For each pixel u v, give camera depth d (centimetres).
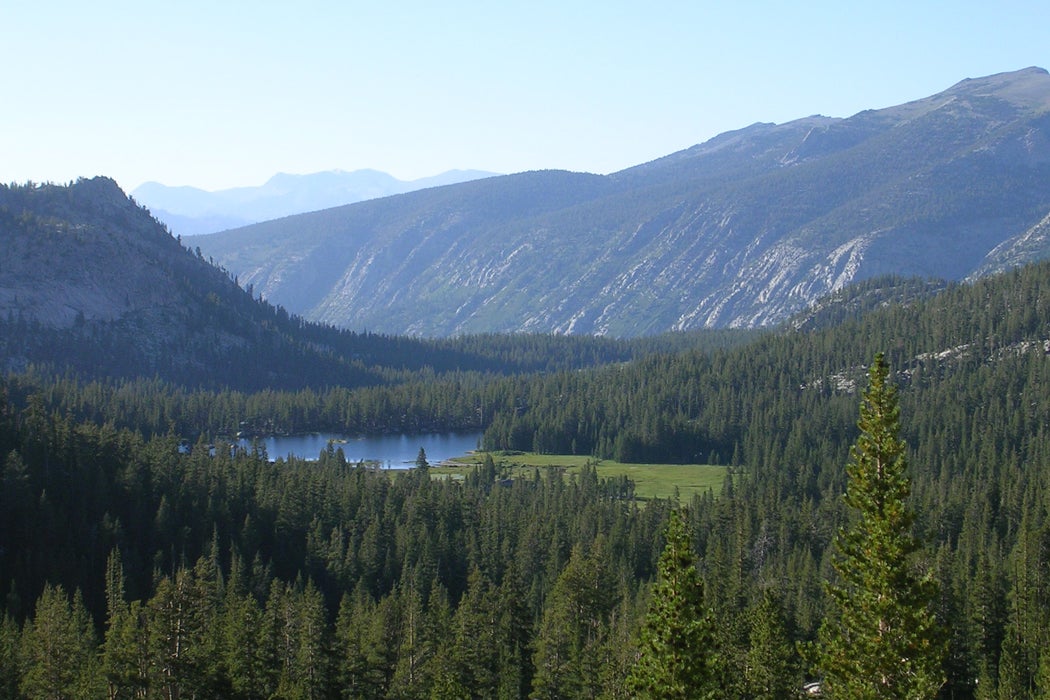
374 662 11550
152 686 10525
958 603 12762
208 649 11100
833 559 6700
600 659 10750
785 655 10175
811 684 11438
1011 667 10831
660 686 6506
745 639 11125
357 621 12456
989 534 17212
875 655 6309
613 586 13850
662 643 6562
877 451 6488
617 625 11981
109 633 11200
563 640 11481
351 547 17238
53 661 11006
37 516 15838
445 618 12512
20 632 12875
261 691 11244
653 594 6681
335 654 11462
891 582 6338
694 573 6612
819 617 13338
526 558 16938
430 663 11394
